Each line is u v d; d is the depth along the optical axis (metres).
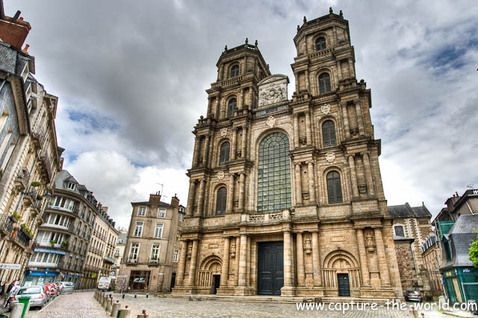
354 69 39.53
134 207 58.09
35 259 50.72
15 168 23.61
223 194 39.53
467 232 24.41
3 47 18.77
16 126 22.22
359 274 27.75
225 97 47.66
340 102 36.31
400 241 57.12
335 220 30.33
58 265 53.22
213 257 35.88
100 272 78.00
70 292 47.22
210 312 18.34
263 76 52.72
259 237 33.94
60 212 55.56
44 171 35.88
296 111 38.31
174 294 34.59
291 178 36.09
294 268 30.39
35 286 24.62
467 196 36.53
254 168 39.06
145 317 10.36
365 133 34.03
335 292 28.08
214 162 42.72
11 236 28.28
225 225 35.59
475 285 21.61
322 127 37.22
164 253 55.53
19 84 18.67
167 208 59.00
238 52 51.31
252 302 26.45
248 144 40.81
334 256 29.53
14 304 11.46
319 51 42.81
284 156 38.31
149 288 52.44
